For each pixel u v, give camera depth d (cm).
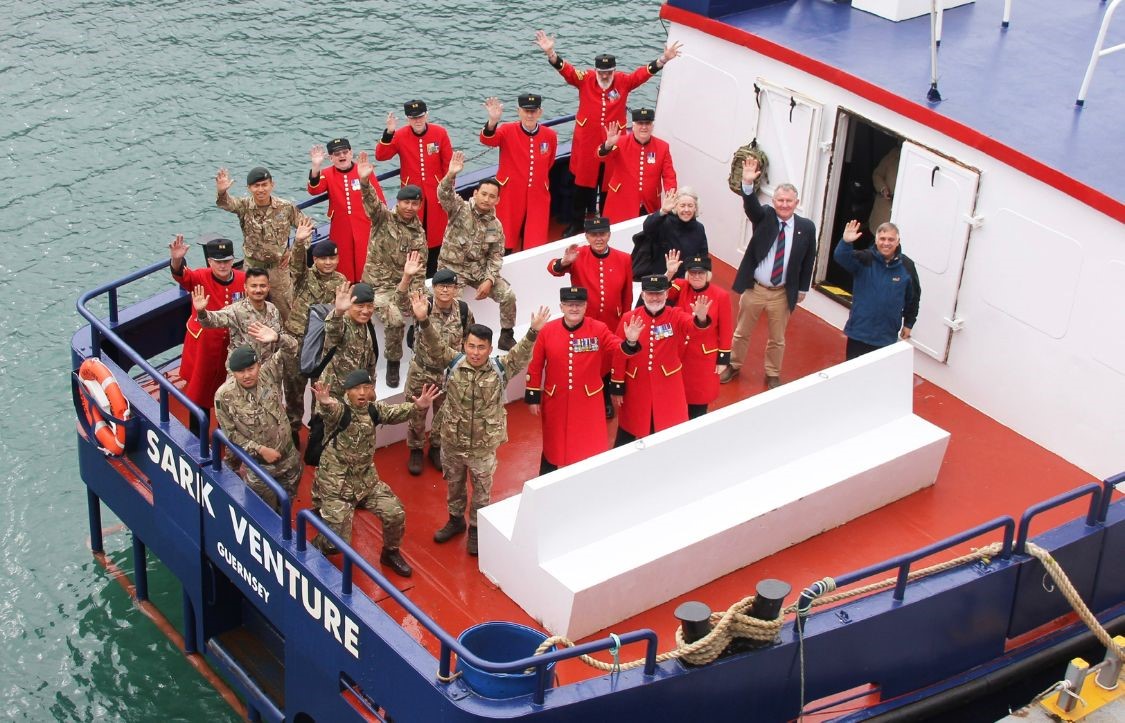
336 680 1046
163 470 1192
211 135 2220
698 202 1434
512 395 1318
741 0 1442
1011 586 1077
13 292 1883
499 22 2584
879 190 1400
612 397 1178
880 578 1117
